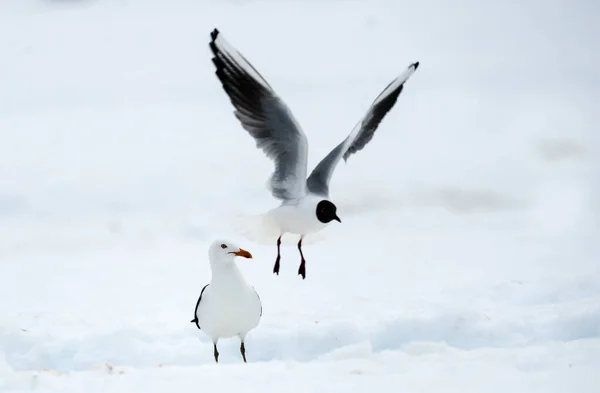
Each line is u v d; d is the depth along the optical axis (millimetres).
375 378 6523
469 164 21922
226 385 6441
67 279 12797
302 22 54531
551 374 6430
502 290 10016
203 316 8109
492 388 6129
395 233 15945
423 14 56406
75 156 24016
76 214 17812
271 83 36469
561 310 8680
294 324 8930
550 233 15203
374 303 9891
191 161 22844
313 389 6238
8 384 6645
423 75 38562
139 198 18969
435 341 8320
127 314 10078
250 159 23000
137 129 28156
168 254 14594
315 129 26859
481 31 50531
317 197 8992
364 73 38812
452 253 13844
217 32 8367
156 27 54656
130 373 6906
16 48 48844
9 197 19078
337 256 14031
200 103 33000
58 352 8398
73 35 52719
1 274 13320
